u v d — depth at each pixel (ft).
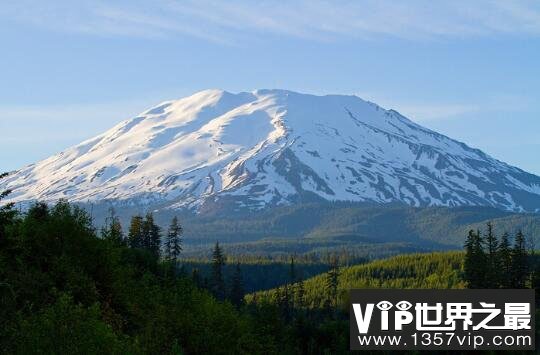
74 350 127.95
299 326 416.67
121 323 174.50
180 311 200.54
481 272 476.54
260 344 247.50
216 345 197.88
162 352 179.11
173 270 339.57
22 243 167.73
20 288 154.30
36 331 127.85
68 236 180.04
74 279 168.14
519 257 489.26
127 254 300.81
